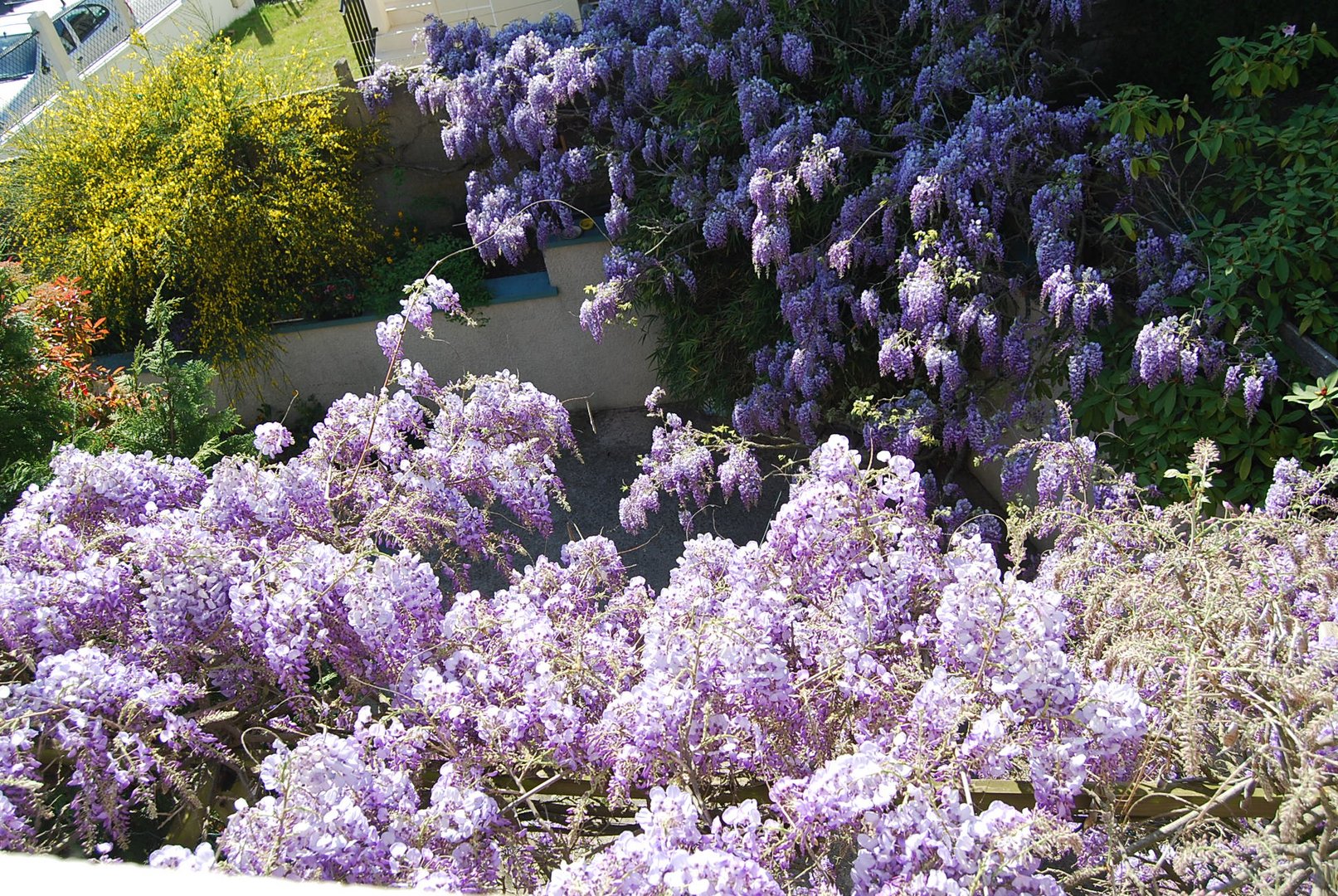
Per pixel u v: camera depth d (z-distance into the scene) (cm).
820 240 530
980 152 458
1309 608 229
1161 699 212
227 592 233
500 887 192
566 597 291
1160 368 380
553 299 673
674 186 583
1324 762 166
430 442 340
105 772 190
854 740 215
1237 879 181
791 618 229
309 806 173
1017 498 398
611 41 638
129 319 690
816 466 269
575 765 218
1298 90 507
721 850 176
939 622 227
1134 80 534
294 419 721
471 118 669
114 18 996
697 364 614
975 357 489
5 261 679
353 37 827
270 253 673
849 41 551
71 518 265
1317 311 369
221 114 664
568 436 355
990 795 192
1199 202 444
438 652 243
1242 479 373
